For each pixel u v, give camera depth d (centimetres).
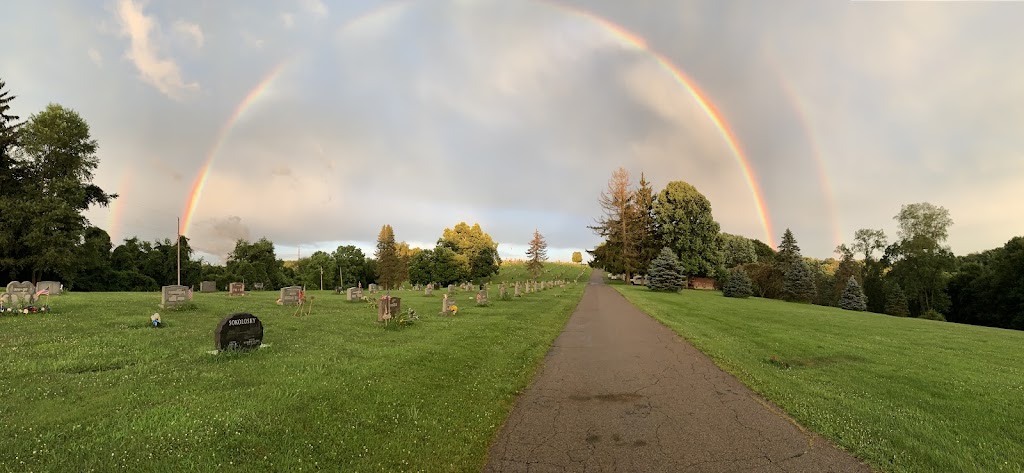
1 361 905
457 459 583
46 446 530
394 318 1686
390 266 9631
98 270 5153
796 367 1213
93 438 559
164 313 1748
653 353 1341
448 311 2081
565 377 1048
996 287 5222
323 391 783
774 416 774
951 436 694
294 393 762
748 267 5853
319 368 944
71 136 4225
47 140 4031
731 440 663
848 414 779
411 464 564
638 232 6838
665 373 1090
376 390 820
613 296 3919
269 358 1030
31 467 483
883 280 6331
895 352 1511
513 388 931
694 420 751
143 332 1289
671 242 6550
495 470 559
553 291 4541
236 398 724
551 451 619
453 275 9356
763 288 5569
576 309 2723
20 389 729
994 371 1251
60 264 3869
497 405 816
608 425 725
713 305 3275
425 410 756
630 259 6781
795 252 6203
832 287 6247
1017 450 650
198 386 784
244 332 1098
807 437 678
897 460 593
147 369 887
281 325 1590
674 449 628
